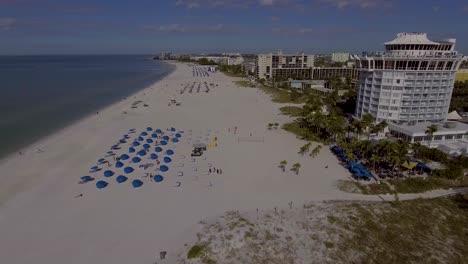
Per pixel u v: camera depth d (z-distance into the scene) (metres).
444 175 67.44
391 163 69.88
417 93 94.94
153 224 49.62
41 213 52.50
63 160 76.31
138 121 117.44
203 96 179.25
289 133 103.38
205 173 69.62
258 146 89.44
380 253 43.94
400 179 66.62
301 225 49.50
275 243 45.03
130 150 82.56
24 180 65.06
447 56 92.06
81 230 47.97
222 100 167.12
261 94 188.00
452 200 59.09
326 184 64.69
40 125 107.69
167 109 140.62
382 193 60.81
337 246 44.91
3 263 40.97
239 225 49.00
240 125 113.50
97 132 101.38
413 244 46.38
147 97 171.00
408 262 42.56
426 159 77.50
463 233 49.69
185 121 119.12
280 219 51.09
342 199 58.34
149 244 44.81
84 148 85.44
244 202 56.88
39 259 41.75
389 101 97.38
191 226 49.12
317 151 80.69
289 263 41.41
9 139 92.00
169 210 53.78
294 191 61.44
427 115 98.06
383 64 96.00
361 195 59.97
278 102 161.25
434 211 55.12
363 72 105.81
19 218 50.97
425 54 92.19
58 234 46.97
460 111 132.75
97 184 61.94
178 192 60.44
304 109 118.62
